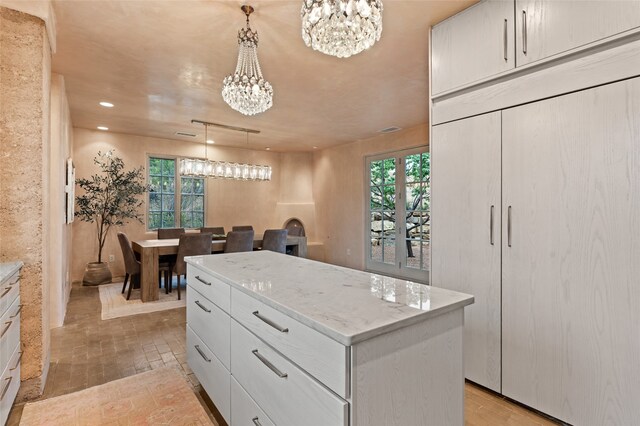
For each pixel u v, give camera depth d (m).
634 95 1.53
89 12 2.21
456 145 2.24
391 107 4.30
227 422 1.67
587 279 1.68
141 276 4.32
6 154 2.02
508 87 1.97
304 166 7.77
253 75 2.38
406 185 5.63
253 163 7.41
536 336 1.87
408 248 5.61
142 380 2.29
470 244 2.17
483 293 2.11
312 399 1.07
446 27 2.29
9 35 2.02
